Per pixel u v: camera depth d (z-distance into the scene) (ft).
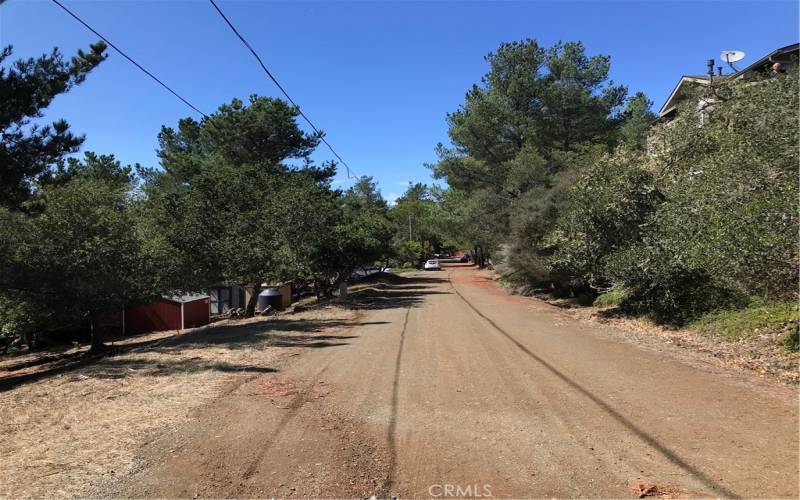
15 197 41.86
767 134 28.50
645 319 44.45
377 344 37.09
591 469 14.14
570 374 25.45
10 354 70.23
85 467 14.73
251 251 58.59
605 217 48.78
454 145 122.83
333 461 15.02
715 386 22.61
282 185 72.54
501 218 98.22
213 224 59.88
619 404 20.13
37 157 41.57
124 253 48.55
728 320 35.68
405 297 85.35
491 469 14.32
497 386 23.47
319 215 69.36
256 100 108.06
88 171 111.86
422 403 21.01
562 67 106.22
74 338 77.51
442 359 30.40
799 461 14.32
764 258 25.35
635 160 50.85
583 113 104.27
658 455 14.98
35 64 40.50
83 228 46.39
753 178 28.12
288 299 94.99
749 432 16.70
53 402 22.11
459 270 212.23
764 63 58.85
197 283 58.18
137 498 12.80
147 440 16.90
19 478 13.97
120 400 22.09
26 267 44.06
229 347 36.83
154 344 46.85
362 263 102.22
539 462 14.69
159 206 61.11
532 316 52.95
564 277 69.26
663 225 42.14
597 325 44.34
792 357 26.66
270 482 13.67
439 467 14.51
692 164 44.91
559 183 74.84
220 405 21.03
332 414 19.67
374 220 114.11
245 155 106.83
